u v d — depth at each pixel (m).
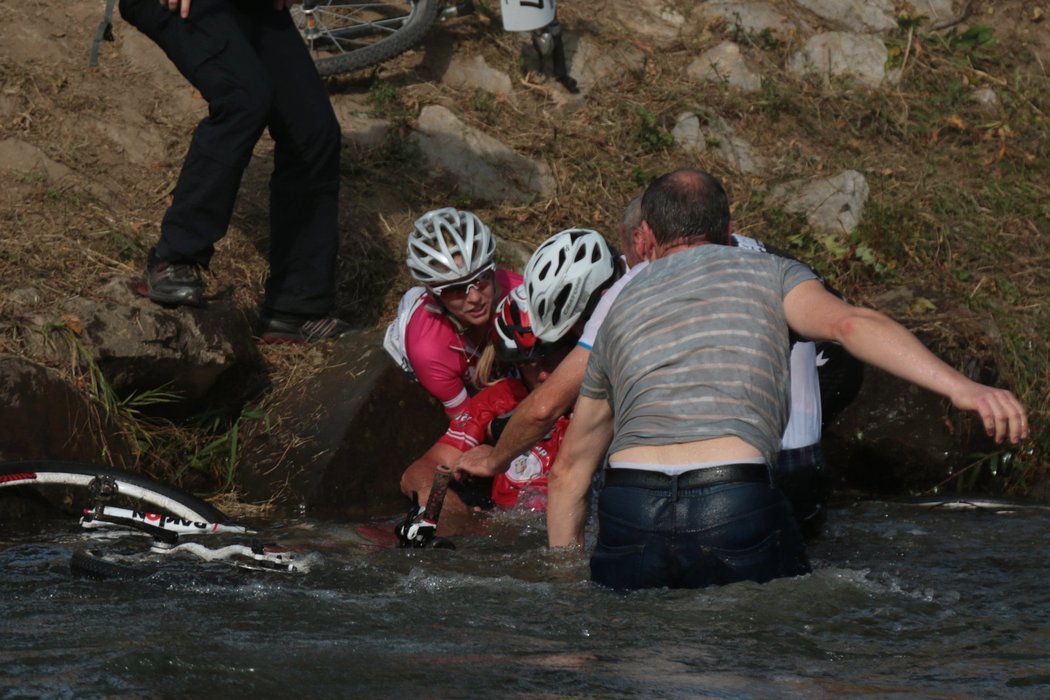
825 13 29.97
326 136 19.11
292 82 18.78
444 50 26.48
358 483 17.73
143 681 8.56
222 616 10.41
